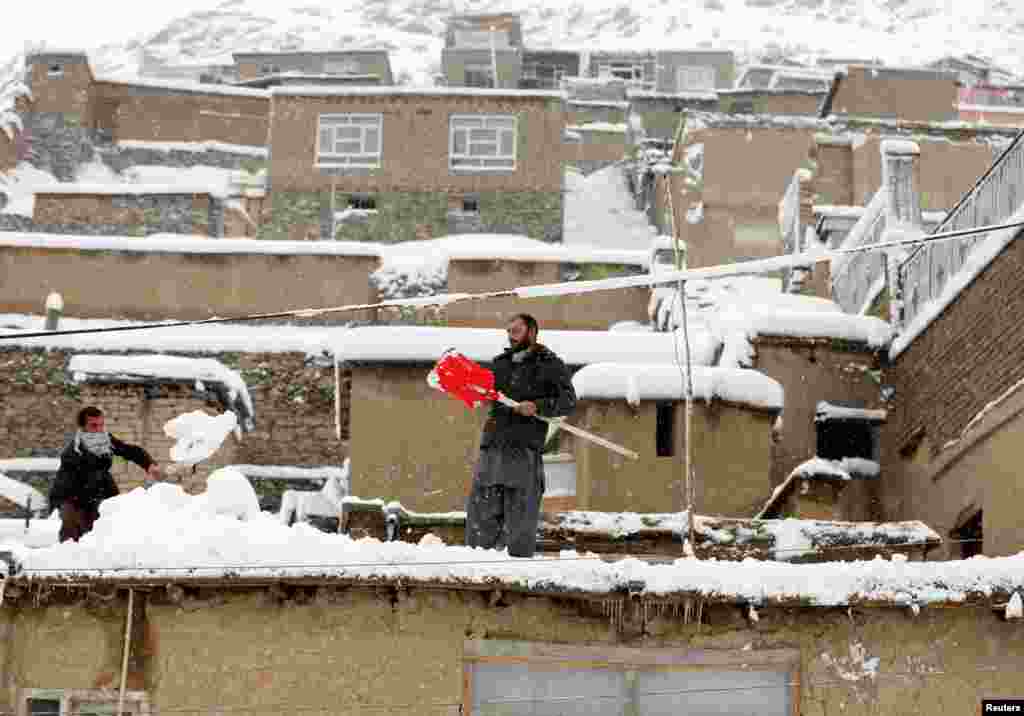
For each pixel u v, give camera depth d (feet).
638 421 62.39
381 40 498.69
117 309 101.71
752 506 61.98
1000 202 62.18
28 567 36.58
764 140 146.00
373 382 65.92
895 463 71.00
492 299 101.96
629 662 37.17
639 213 169.58
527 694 36.94
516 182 146.10
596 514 53.62
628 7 543.39
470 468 64.90
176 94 177.88
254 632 36.88
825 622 37.68
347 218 145.59
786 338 72.74
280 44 503.61
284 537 37.04
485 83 246.47
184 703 36.47
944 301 65.77
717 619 37.58
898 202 76.18
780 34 515.50
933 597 37.17
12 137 165.68
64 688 36.47
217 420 45.39
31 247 102.78
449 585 36.60
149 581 36.42
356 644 36.91
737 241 144.25
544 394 42.70
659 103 207.21
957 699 37.32
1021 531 55.88
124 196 141.28
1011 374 58.75
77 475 46.55
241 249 103.09
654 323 94.99
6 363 94.38
